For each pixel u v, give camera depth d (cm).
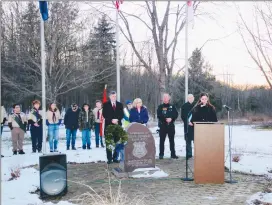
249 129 2577
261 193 688
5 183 782
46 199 672
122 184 784
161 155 1104
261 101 3922
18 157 1161
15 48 2092
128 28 1842
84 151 1295
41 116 1288
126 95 3888
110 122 996
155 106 3503
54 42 1941
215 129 787
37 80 2156
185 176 859
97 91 3972
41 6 1165
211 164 787
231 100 4472
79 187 759
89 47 2405
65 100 4072
